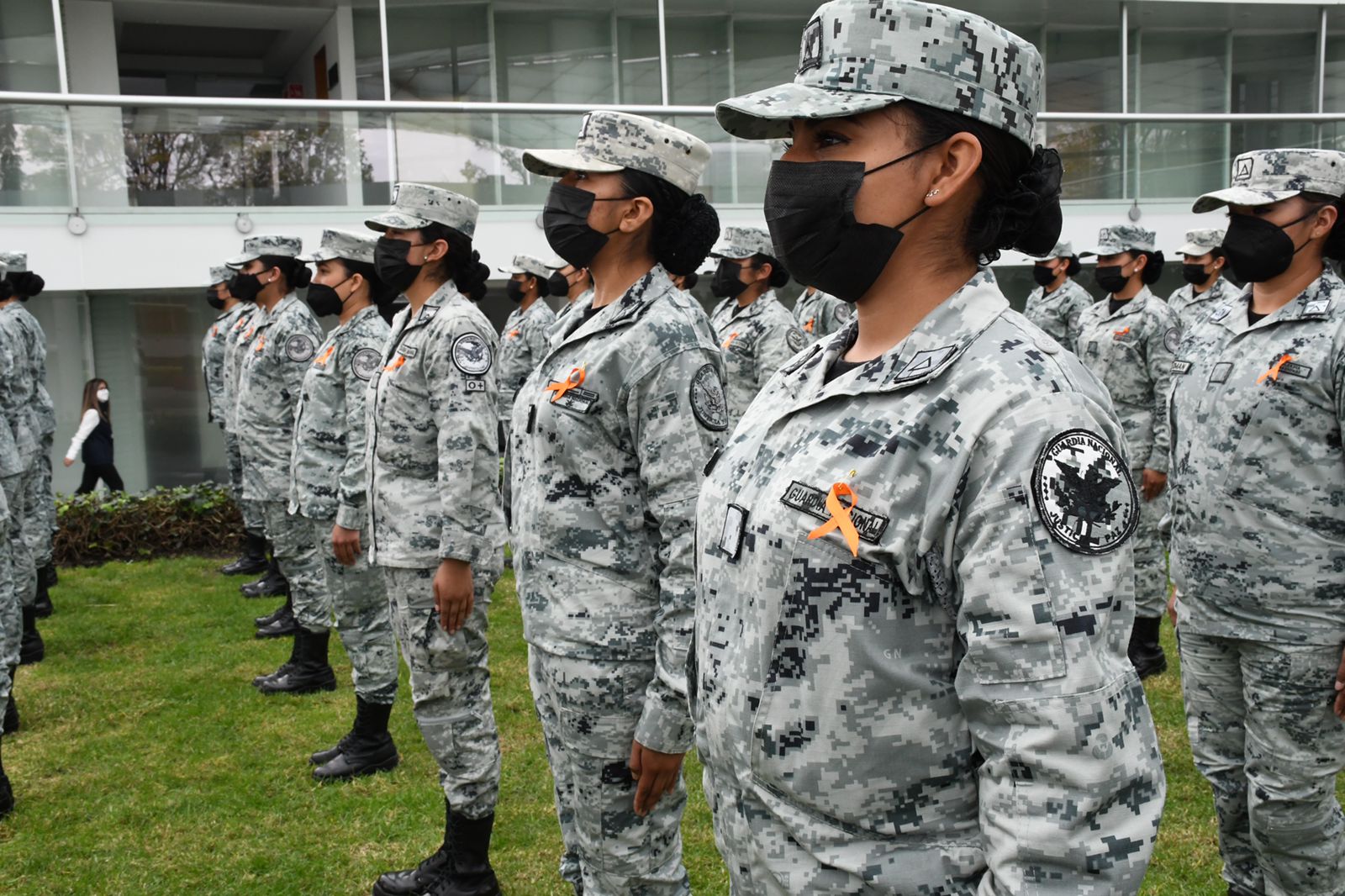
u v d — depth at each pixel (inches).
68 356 433.4
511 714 206.5
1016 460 49.9
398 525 136.6
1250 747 123.6
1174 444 134.8
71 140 412.5
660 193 103.7
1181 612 131.8
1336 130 562.9
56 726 208.4
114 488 392.8
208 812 169.9
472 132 465.7
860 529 52.9
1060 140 532.4
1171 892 136.9
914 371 54.2
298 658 227.3
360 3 494.9
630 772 103.8
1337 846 120.8
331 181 450.3
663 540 97.3
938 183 55.4
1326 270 125.7
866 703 53.6
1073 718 47.8
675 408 97.3
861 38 55.5
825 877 55.2
